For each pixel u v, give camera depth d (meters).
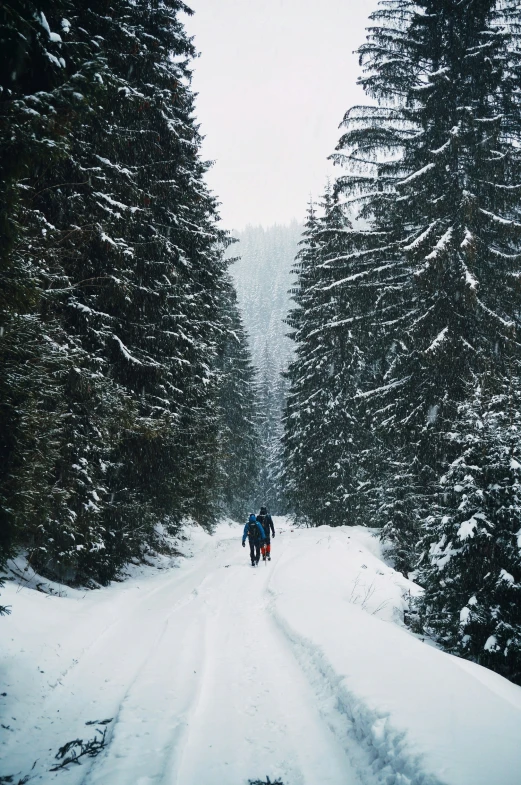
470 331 14.84
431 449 14.23
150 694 4.62
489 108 16.05
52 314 7.81
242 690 4.83
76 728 4.11
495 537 7.59
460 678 4.46
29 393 4.95
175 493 12.99
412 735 3.29
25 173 4.12
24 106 3.96
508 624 7.13
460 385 13.96
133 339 10.88
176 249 12.39
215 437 16.86
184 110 14.94
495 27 15.81
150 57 9.83
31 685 4.65
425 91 15.39
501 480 7.89
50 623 6.21
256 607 8.36
